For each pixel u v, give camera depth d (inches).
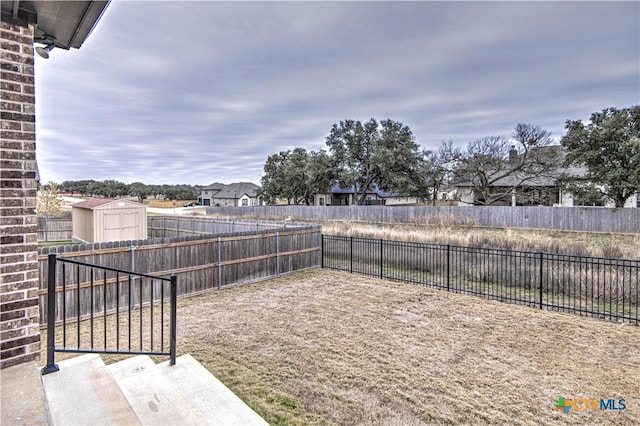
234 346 178.4
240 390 135.4
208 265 294.4
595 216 647.8
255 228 524.7
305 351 172.2
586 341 186.1
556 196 887.7
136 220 633.6
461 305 251.1
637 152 620.4
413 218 824.9
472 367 156.1
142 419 93.4
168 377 127.7
